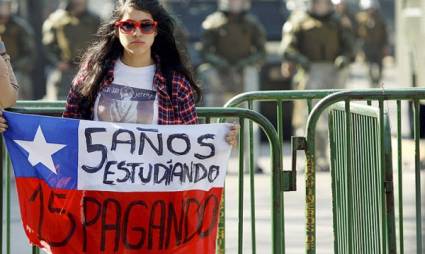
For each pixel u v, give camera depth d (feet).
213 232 36.60
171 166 35.99
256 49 87.71
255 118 37.91
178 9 104.47
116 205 35.86
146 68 35.91
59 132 35.81
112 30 35.78
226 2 87.61
